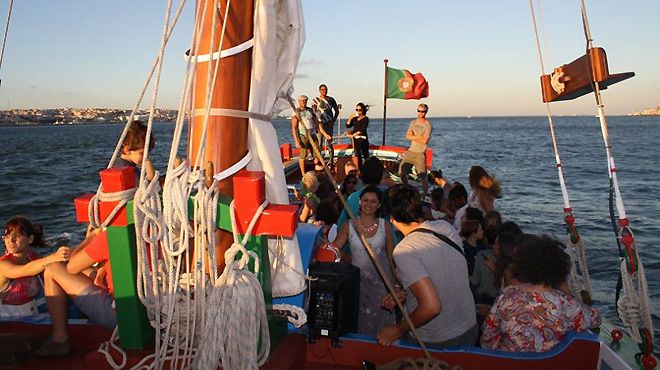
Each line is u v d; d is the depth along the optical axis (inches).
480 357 113.1
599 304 362.9
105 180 101.3
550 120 146.6
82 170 1462.8
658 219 690.2
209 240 96.7
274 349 113.9
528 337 113.1
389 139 2815.0
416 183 395.2
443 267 117.9
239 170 104.3
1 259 134.6
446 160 1689.2
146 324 111.7
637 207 788.0
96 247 112.1
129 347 110.5
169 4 94.0
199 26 102.1
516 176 1237.1
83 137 4687.5
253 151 108.2
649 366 109.9
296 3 110.7
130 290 107.3
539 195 924.6
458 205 269.3
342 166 465.1
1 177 1283.2
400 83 509.7
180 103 96.6
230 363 99.8
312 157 471.2
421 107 369.4
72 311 152.0
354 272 123.1
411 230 127.5
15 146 2979.8
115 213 101.7
